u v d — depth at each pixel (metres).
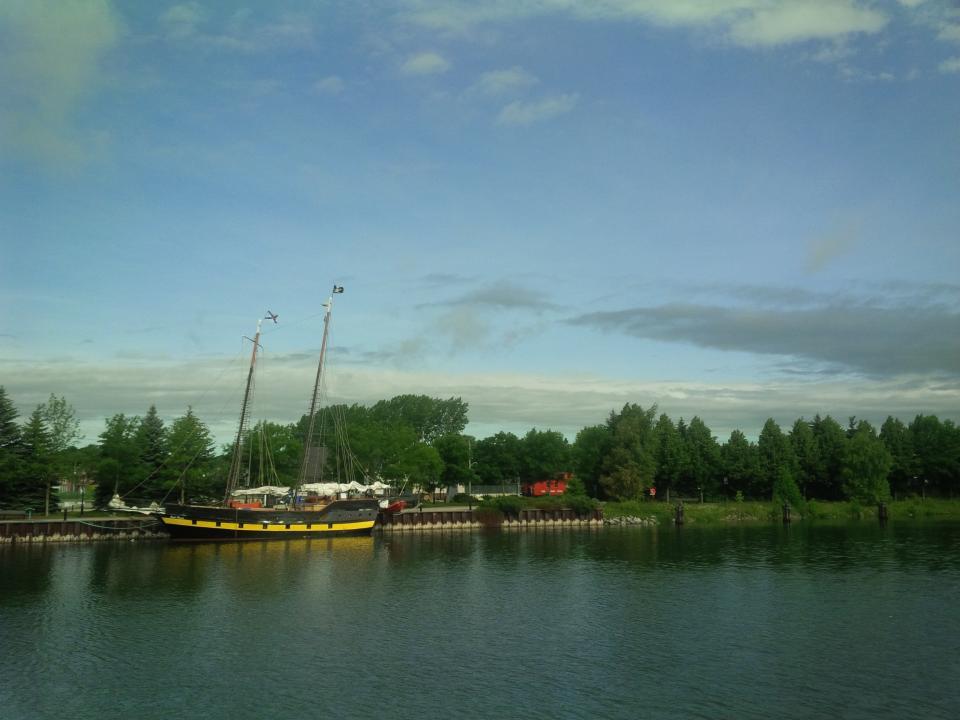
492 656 38.28
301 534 91.69
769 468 143.50
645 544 88.12
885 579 59.91
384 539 94.88
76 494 167.38
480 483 156.38
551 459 154.88
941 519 129.12
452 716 30.02
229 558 73.94
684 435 155.25
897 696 32.28
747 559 72.94
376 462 134.50
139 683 34.16
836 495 148.00
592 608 49.50
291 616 47.31
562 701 31.70
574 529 111.62
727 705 31.20
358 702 31.64
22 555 74.94
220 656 38.38
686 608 49.34
